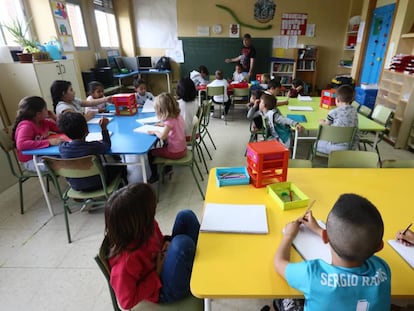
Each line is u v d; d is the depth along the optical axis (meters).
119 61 6.27
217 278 0.88
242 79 5.98
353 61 6.09
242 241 1.04
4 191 2.79
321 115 3.07
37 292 1.63
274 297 0.82
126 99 2.97
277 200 1.28
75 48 4.85
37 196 2.69
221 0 6.41
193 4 6.48
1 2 3.49
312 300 0.76
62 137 2.25
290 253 0.96
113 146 2.07
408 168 1.66
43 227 2.22
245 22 6.57
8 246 2.01
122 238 0.91
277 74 6.82
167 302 1.06
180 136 2.50
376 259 0.81
